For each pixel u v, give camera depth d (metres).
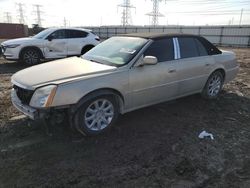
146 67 4.36
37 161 3.31
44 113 3.52
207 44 5.66
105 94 3.92
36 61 10.80
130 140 3.92
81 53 11.80
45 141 3.80
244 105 5.75
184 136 4.11
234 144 3.94
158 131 4.25
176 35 5.07
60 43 11.11
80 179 2.98
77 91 3.60
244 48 29.06
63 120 3.81
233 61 6.21
